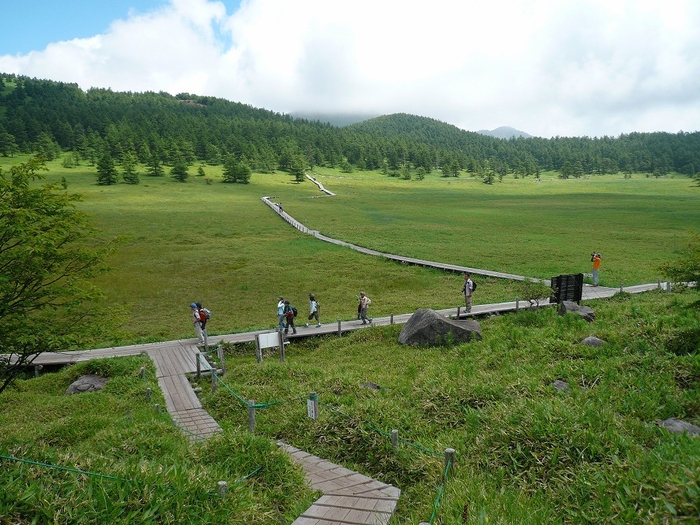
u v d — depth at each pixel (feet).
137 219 262.06
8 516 18.16
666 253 166.71
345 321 93.15
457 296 117.08
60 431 41.34
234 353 78.07
